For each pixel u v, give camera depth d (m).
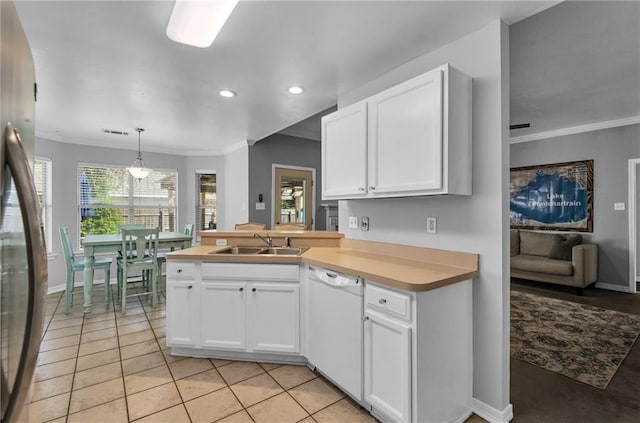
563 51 2.62
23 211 0.83
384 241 2.53
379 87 2.66
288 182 5.64
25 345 0.84
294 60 2.37
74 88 2.90
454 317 1.78
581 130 4.72
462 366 1.84
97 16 1.83
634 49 2.58
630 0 1.98
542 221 5.14
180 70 2.54
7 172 0.81
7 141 0.81
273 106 3.40
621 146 4.40
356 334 1.90
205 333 2.48
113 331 3.09
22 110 0.97
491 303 1.85
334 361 2.06
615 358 2.53
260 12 1.81
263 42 2.13
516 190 5.42
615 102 3.75
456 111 1.84
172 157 5.86
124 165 5.41
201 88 2.90
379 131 2.15
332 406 1.92
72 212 4.89
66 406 1.92
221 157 6.02
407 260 2.23
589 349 2.69
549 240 4.82
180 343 2.52
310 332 2.29
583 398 2.02
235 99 3.19
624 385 2.15
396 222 2.43
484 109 1.90
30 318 0.85
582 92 3.45
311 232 3.03
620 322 3.29
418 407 1.58
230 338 2.45
